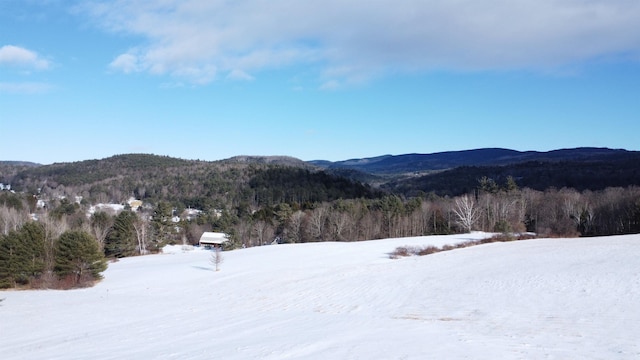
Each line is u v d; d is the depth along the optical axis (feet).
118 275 151.84
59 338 57.82
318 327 56.03
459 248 166.40
